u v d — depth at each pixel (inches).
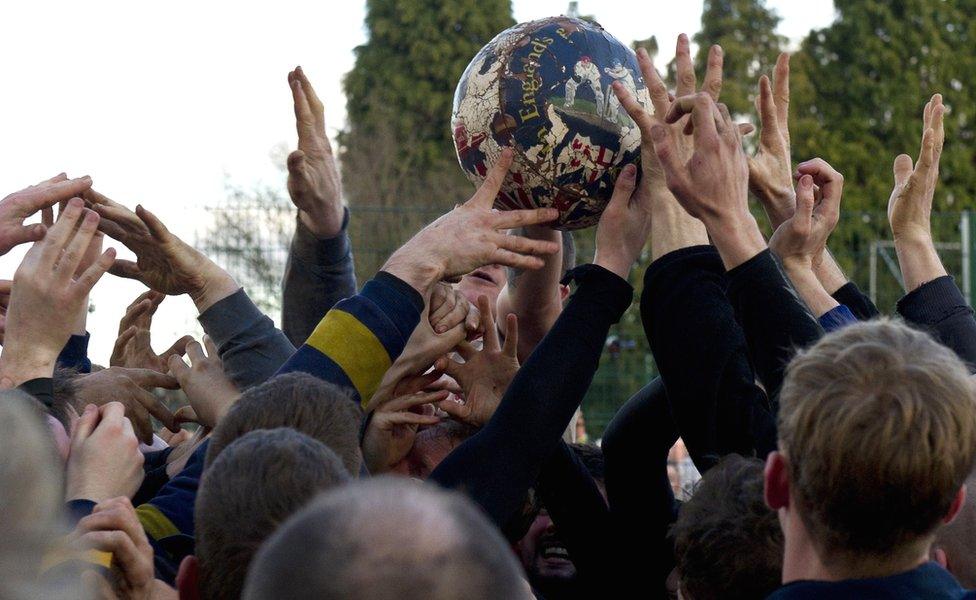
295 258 113.7
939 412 57.6
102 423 83.7
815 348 62.4
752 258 81.1
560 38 97.9
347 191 844.0
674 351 86.8
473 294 137.4
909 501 57.5
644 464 103.2
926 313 103.3
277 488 61.4
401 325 88.0
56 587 47.1
